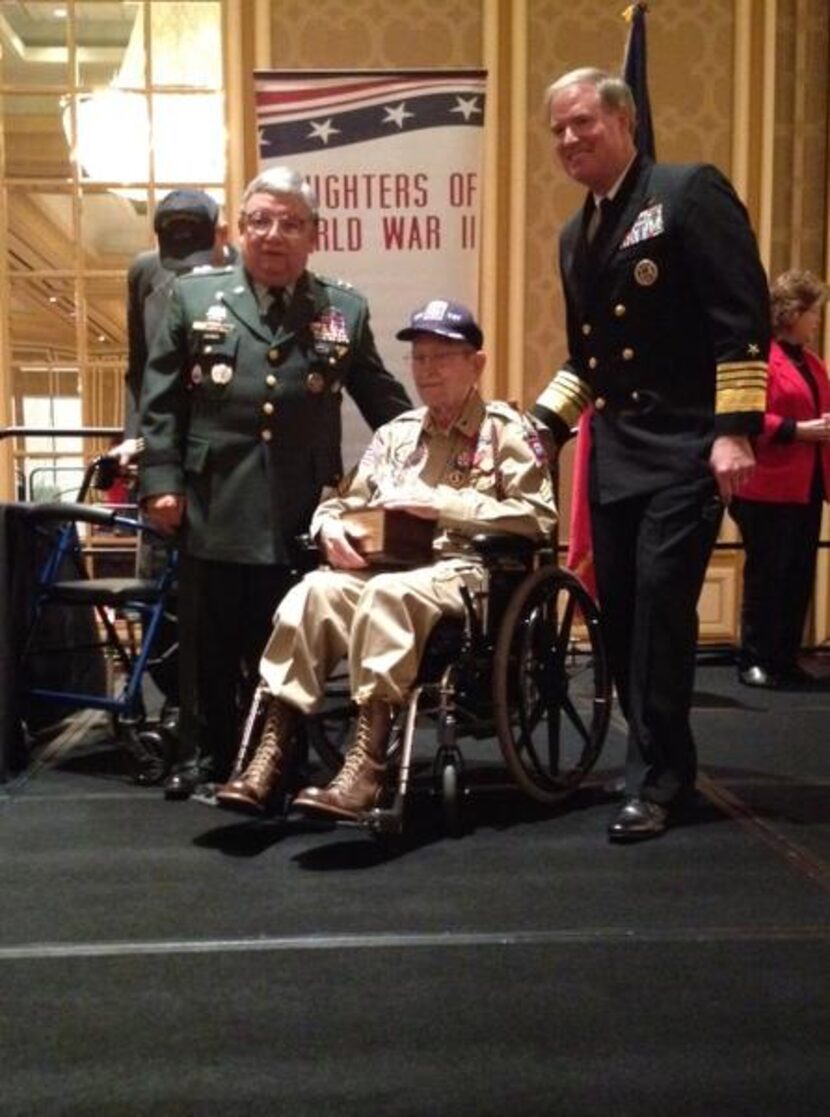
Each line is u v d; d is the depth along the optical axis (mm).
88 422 5672
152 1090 1589
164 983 1915
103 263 5613
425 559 2701
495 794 3021
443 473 2846
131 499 4180
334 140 5152
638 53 3898
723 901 2277
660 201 2553
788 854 2551
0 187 5441
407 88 5125
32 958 2014
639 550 2662
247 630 3023
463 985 1907
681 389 2627
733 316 2486
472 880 2393
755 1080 1615
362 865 2484
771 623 4590
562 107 2570
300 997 1863
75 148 5449
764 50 5270
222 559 2889
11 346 5551
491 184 5250
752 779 3182
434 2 5254
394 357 5227
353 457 5016
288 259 2809
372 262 5199
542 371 5387
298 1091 1586
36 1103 1557
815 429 4441
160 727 3148
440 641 2691
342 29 5262
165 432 2906
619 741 3666
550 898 2289
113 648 3574
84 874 2438
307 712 2602
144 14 5332
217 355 2859
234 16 5246
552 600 2863
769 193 5316
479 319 5293
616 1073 1633
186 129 5445
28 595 3320
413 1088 1594
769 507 4531
